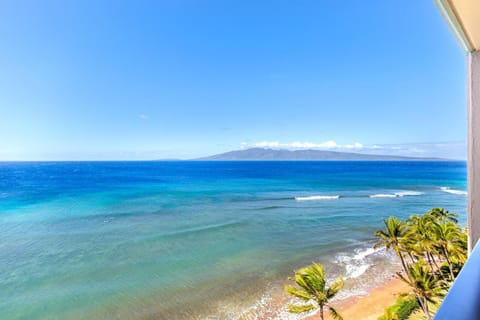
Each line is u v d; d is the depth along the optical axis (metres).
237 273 17.05
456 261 13.54
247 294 14.41
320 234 25.03
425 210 34.91
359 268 17.41
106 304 13.72
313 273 10.52
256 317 12.33
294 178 79.00
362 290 14.64
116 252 20.80
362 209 35.88
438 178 77.06
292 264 18.30
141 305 13.55
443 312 0.80
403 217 31.23
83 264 18.66
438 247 13.75
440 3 1.60
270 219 30.64
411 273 11.93
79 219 30.64
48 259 19.56
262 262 18.70
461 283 0.93
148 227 27.42
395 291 14.40
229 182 68.56
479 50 2.13
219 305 13.37
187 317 12.50
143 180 70.81
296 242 22.83
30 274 17.23
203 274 16.97
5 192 49.19
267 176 85.88
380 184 63.16
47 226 27.84
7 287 15.59
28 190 51.19
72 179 70.50
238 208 36.72
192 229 26.56
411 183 65.19
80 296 14.52
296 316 12.37
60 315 12.94
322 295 10.16
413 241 13.99
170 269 17.75
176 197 45.34
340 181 70.56
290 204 39.69
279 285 15.35
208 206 38.16
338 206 37.94
